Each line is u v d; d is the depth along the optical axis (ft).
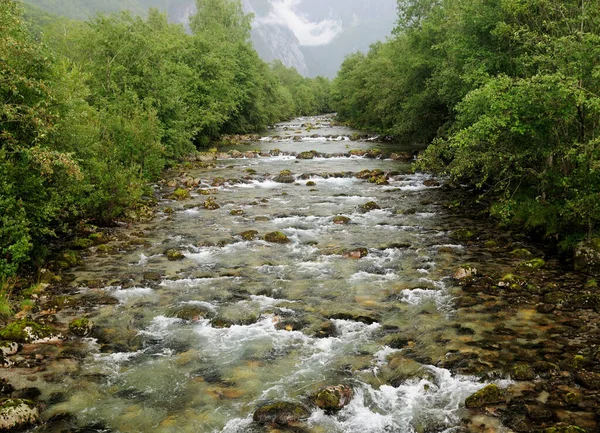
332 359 31.86
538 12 61.46
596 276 44.98
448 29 103.45
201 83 171.94
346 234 63.36
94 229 63.36
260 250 56.65
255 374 30.09
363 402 27.02
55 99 48.03
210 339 34.86
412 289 43.62
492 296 41.52
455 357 31.24
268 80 270.26
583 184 50.44
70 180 47.98
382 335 35.09
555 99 49.01
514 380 28.27
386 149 152.35
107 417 25.62
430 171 111.65
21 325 34.22
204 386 28.73
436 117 133.28
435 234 62.54
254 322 37.68
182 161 132.36
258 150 149.79
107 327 36.47
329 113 502.79
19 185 42.57
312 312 39.27
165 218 72.49
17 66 44.75
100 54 114.32
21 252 40.47
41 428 24.52
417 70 136.98
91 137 61.11
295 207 80.23
